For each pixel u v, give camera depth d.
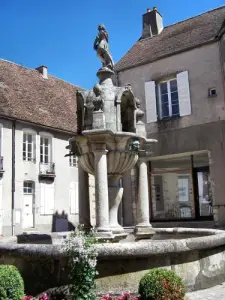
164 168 17.02
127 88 7.71
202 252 6.18
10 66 25.47
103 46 7.98
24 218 22.09
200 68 15.36
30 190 22.75
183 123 15.58
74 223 25.05
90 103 7.61
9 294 4.69
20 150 22.00
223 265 6.64
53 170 23.88
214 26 16.08
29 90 24.84
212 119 14.86
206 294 5.71
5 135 21.25
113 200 7.75
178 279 4.82
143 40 19.30
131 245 5.43
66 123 25.05
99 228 6.76
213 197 14.55
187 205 16.17
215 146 14.68
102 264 5.39
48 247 5.44
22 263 5.80
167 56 16.30
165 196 16.84
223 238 6.52
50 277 5.51
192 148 15.24
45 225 23.05
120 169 7.69
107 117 7.42
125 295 5.01
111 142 7.31
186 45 15.94
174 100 16.23
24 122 22.09
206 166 15.73
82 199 8.22
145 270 5.55
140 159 8.19
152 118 16.45
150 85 16.67
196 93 15.36
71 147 8.05
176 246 5.65
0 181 20.70
